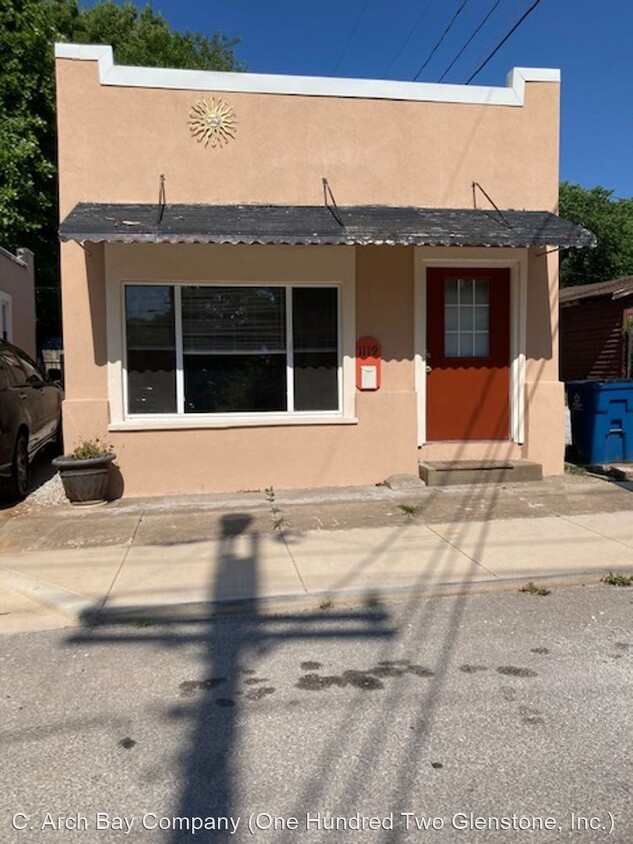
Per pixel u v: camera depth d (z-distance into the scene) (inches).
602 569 224.8
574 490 330.6
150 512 301.4
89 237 272.5
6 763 125.6
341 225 303.1
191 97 324.5
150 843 104.3
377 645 175.6
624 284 736.3
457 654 169.3
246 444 336.8
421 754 126.3
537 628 184.9
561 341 853.2
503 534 263.7
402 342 348.2
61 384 486.0
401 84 339.9
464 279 360.8
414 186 344.5
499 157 350.9
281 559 237.3
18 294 658.8
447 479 343.6
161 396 333.1
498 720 137.9
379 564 231.3
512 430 366.0
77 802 114.3
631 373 706.2
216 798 114.8
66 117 316.8
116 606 197.3
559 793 114.8
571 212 1296.8
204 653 172.7
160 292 329.4
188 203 326.3
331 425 342.6
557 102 354.0
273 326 340.2
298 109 332.8
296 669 162.7
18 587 215.5
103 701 148.6
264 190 332.5
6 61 653.3
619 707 142.7
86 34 894.4
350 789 116.6
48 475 394.9
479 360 363.9
